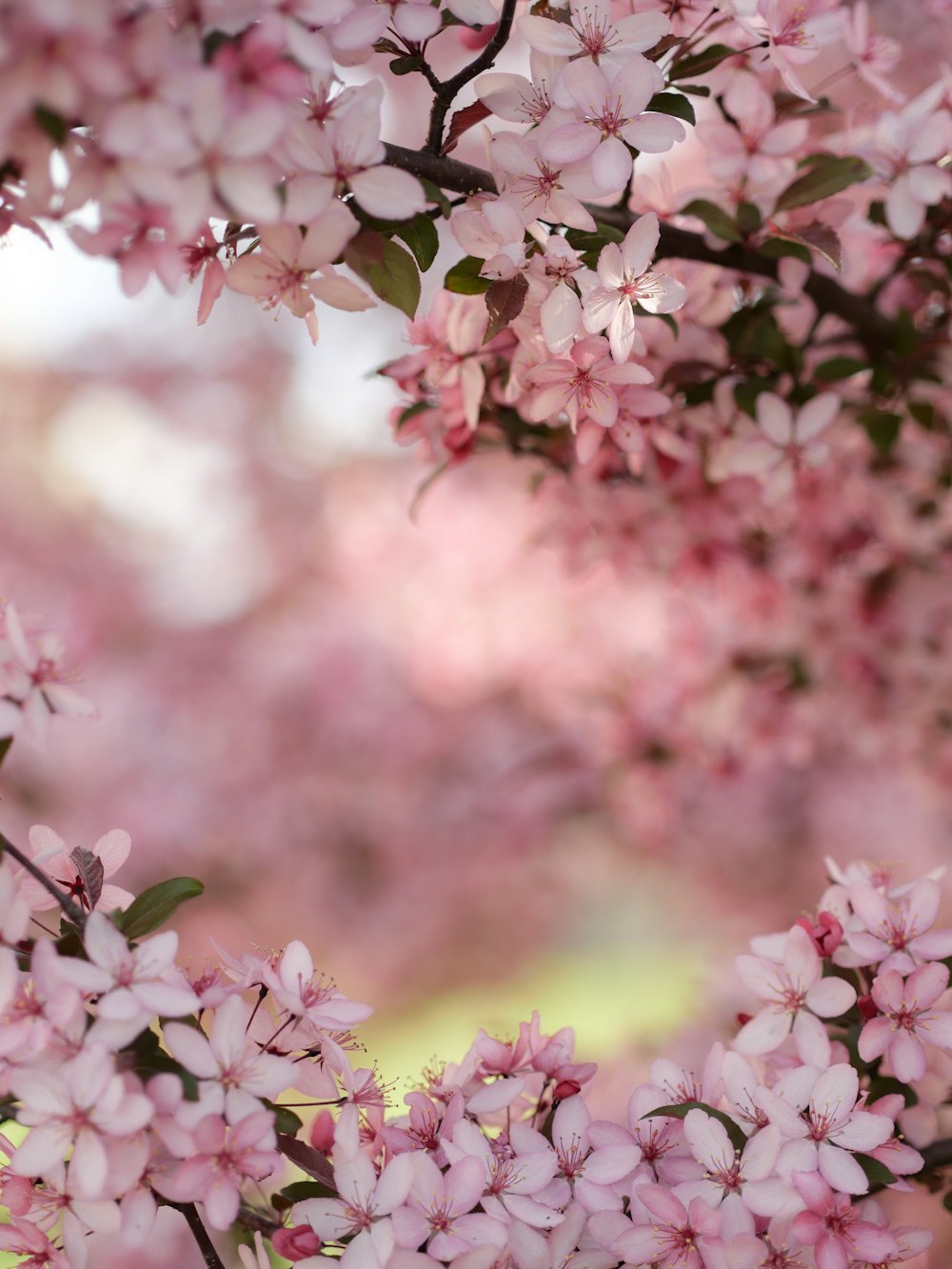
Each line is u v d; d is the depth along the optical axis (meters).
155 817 3.41
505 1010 4.05
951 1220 1.81
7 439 4.85
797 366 1.71
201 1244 1.49
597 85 1.50
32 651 1.45
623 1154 1.49
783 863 3.15
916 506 1.87
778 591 1.87
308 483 4.56
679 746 2.28
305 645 3.62
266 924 3.63
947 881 2.79
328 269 1.50
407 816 3.40
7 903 1.44
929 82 1.84
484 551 3.31
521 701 3.43
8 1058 1.42
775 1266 1.47
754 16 1.58
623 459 1.75
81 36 1.38
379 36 1.46
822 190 1.62
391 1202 1.46
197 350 4.93
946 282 1.70
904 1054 1.51
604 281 1.50
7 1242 1.47
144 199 1.42
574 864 3.59
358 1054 3.66
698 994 2.23
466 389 1.62
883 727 2.04
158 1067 1.43
